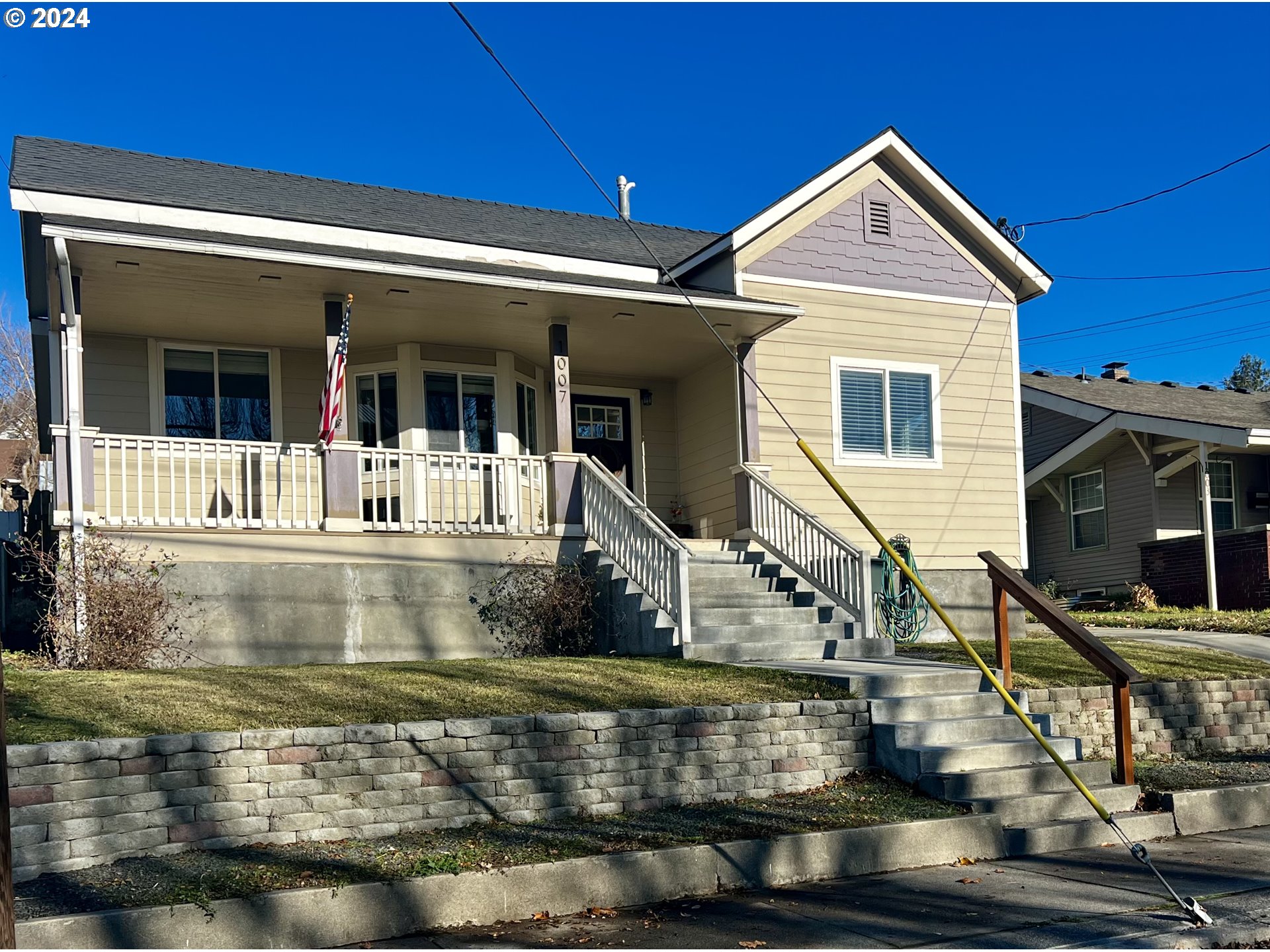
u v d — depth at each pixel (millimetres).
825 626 12141
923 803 8180
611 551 12641
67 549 10570
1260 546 20000
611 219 19438
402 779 7270
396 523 12609
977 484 16672
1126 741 8938
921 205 16797
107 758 6445
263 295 12453
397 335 14445
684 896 6723
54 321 13328
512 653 12492
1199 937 5941
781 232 15602
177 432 13977
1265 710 11523
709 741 8352
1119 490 23797
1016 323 17406
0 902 3941
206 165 16281
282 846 6777
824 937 5938
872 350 16141
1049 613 9688
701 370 16469
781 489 15289
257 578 11391
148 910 5391
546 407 16344
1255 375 66750
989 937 5938
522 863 6414
